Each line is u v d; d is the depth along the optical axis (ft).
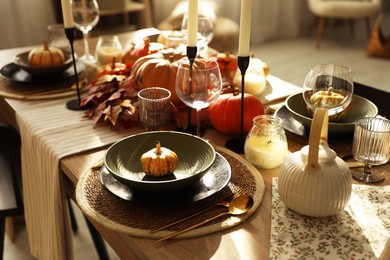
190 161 3.53
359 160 3.50
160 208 3.15
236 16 15.25
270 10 16.29
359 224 3.04
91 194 3.31
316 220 3.07
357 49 15.65
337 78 3.67
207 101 3.83
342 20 18.21
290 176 3.05
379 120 3.56
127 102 4.38
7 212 4.98
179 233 2.92
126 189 3.23
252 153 3.66
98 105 4.59
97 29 11.05
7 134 4.48
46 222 4.45
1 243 5.19
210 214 3.11
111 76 4.78
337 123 3.85
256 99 4.21
